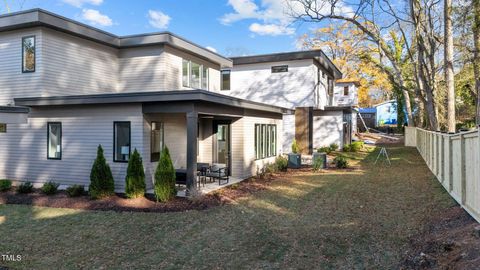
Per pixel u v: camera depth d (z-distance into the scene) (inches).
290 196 379.9
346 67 1520.7
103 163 363.3
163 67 510.9
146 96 356.2
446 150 358.3
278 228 264.4
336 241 232.2
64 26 430.3
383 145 1122.7
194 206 331.9
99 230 264.4
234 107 456.1
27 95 424.5
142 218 295.4
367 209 312.0
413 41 809.5
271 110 551.2
